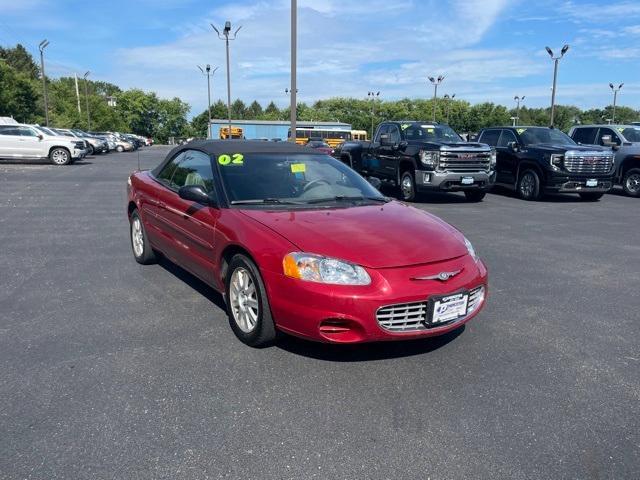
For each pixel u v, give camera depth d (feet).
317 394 11.02
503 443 9.41
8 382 11.35
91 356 12.68
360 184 17.35
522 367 12.45
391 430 9.77
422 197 49.11
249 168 16.10
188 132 416.46
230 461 8.79
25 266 20.90
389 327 11.68
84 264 21.26
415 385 11.48
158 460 8.79
